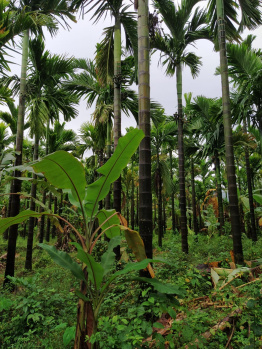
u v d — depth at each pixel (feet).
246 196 46.50
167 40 32.86
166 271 15.84
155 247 42.98
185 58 34.47
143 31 14.32
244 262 19.17
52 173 9.04
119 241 9.36
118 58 26.94
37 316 11.87
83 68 37.55
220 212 46.21
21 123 26.61
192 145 49.55
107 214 10.50
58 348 10.37
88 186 9.80
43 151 57.31
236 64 29.99
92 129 48.49
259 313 8.77
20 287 17.69
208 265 18.01
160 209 45.80
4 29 20.92
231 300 10.19
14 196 25.34
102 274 8.25
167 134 46.19
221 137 43.91
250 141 38.70
